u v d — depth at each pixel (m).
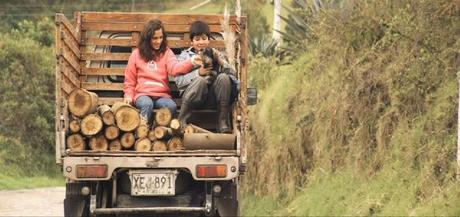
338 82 26.03
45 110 75.31
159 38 18.09
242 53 17.50
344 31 25.47
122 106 16.80
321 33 27.39
